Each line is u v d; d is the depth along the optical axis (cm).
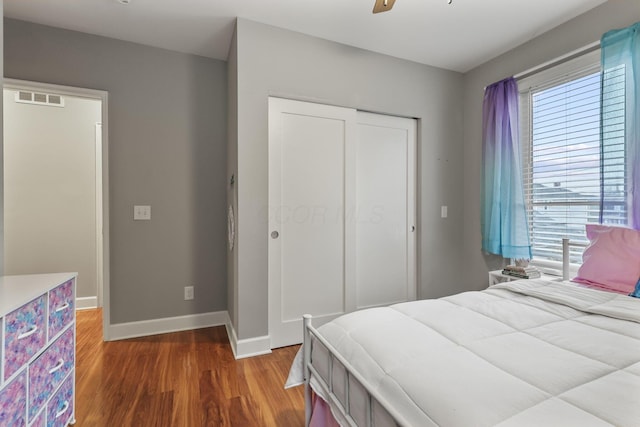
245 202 228
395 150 298
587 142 226
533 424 65
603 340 105
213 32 245
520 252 261
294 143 249
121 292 257
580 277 192
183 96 276
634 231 177
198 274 282
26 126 305
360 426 99
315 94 252
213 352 232
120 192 256
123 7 213
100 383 189
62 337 145
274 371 205
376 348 106
